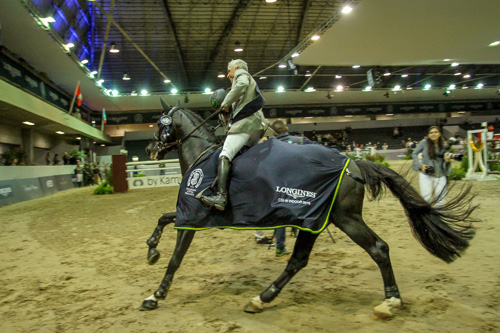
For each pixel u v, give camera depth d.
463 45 17.70
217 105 3.83
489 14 13.59
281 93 36.31
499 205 7.10
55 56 19.06
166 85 31.61
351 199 2.98
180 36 22.73
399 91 39.28
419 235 3.03
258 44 25.02
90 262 5.22
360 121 41.75
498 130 42.47
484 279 3.52
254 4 19.14
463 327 2.66
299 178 3.02
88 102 31.25
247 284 3.89
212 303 3.42
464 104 44.12
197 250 5.49
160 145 4.00
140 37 22.33
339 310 3.10
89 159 30.66
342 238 5.57
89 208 11.26
